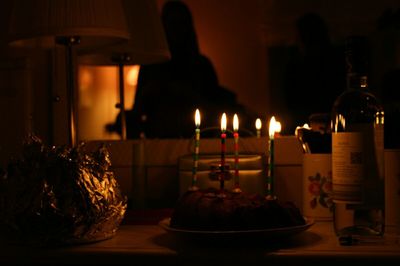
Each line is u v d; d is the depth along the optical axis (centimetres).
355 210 125
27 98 170
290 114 168
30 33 141
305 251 116
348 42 130
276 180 158
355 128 127
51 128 170
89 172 124
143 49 167
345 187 125
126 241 125
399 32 168
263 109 169
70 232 120
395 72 168
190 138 166
